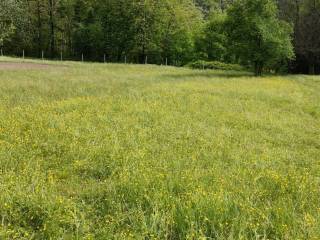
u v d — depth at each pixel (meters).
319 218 6.34
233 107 17.89
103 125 12.36
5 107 14.77
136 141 10.76
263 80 32.41
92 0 72.12
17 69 30.78
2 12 60.28
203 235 5.67
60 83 23.14
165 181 7.58
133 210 6.48
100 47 71.62
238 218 6.17
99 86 22.84
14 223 6.14
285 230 5.94
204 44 70.94
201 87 24.05
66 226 6.10
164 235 5.91
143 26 69.06
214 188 7.52
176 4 71.19
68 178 8.22
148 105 16.50
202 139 11.70
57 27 73.56
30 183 7.52
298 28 55.00
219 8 97.12
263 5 38.06
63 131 11.15
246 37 38.66
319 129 15.11
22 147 9.61
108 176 8.37
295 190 7.78
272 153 11.05
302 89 28.53
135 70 37.97
